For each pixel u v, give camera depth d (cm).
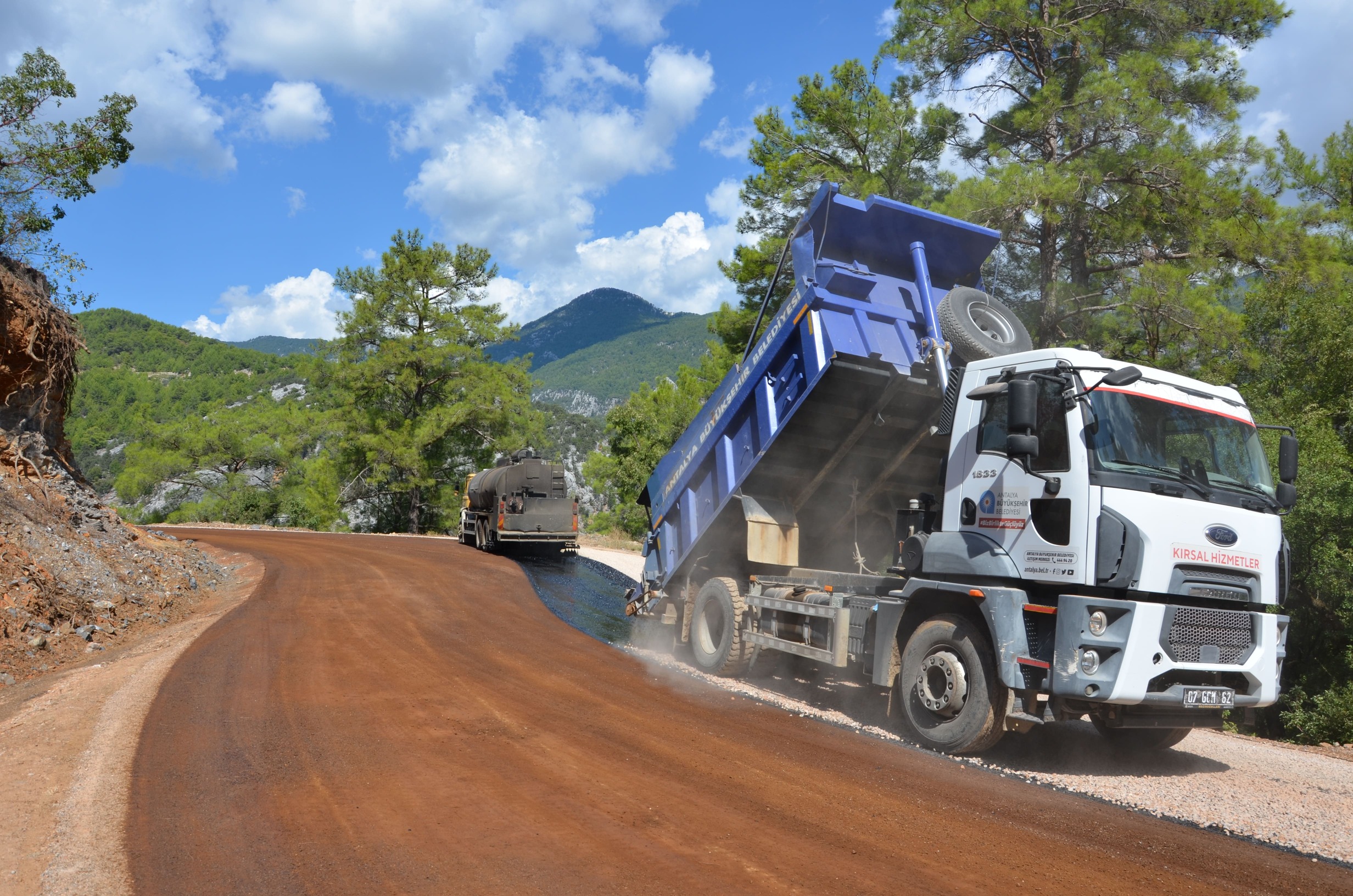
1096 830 478
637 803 493
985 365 693
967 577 664
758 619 899
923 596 693
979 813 498
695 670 964
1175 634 584
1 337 1378
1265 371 1484
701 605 984
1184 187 1662
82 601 1105
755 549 920
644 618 1318
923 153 2086
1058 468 602
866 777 559
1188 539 589
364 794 498
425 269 4400
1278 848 462
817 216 851
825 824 468
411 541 3047
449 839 430
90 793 488
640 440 4594
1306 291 1505
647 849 423
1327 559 1160
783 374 882
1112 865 424
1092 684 569
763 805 495
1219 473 632
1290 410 1352
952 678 639
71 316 1559
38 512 1270
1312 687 1229
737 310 2481
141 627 1151
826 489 947
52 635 977
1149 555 571
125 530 1567
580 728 662
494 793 504
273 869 389
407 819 458
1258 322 1534
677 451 1085
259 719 667
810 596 823
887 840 446
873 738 674
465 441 4600
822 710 791
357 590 1569
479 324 4491
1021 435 599
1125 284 1781
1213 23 1848
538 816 466
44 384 1493
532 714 705
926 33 1944
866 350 804
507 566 2106
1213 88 1773
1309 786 620
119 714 670
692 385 4031
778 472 926
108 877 377
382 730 641
